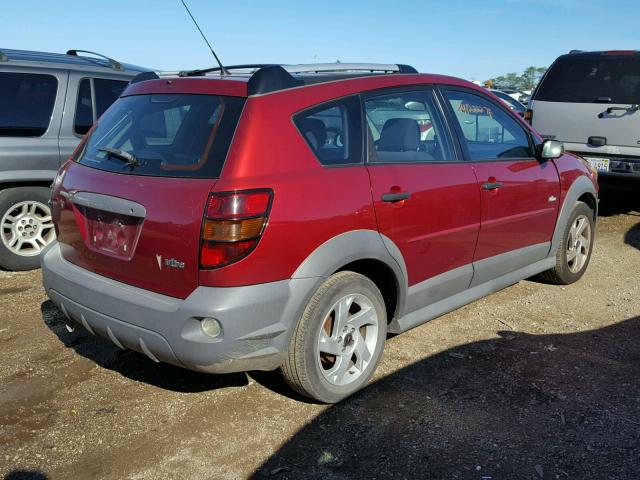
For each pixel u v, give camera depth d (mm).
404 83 3975
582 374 3918
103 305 3275
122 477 2914
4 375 3895
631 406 3521
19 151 5855
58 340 4426
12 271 6047
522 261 4902
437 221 3918
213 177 3031
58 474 2938
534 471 2938
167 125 3408
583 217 5598
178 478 2904
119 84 6594
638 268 6273
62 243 3766
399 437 3219
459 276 4219
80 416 3432
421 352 4219
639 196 10289
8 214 5914
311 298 3254
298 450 3111
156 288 3158
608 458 3037
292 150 3225
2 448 3135
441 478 2893
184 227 2986
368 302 3584
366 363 3625
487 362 4078
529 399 3602
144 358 4145
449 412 3455
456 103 4340
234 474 2932
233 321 2957
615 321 4836
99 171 3510
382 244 3545
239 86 3307
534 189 4816
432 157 4027
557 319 4863
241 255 2953
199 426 3334
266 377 3883
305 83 3459
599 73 8180
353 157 3518
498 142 4668
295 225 3105
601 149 8117
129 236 3242
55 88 6121
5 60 5930
